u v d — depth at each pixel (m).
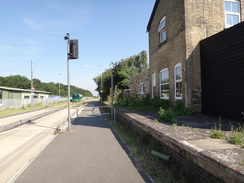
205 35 8.48
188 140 3.54
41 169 4.41
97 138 7.50
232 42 6.24
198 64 8.27
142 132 6.29
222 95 6.76
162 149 4.59
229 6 9.14
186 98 8.27
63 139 7.45
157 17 12.05
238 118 5.96
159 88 11.67
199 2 8.57
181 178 3.52
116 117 13.07
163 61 11.01
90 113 19.16
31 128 10.47
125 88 34.78
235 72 6.10
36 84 86.19
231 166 2.21
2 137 8.15
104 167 4.44
